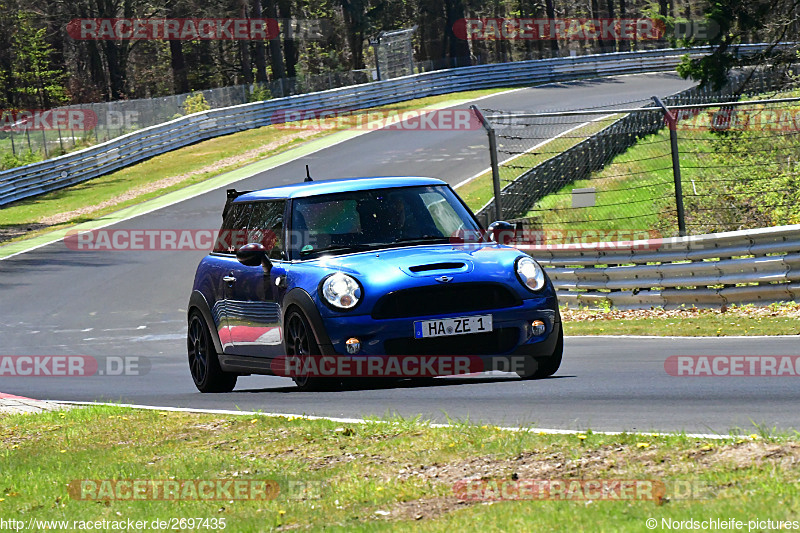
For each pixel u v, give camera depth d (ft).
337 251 96.27
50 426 93.25
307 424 76.74
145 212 379.14
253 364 103.45
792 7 411.75
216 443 74.79
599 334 151.43
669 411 75.36
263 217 104.27
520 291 91.15
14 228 378.53
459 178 368.48
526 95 624.18
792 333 126.52
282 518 53.98
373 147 470.39
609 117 446.19
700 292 170.50
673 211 233.14
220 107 589.73
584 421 72.33
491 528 46.70
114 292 260.42
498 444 63.93
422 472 60.18
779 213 210.79
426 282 88.69
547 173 263.08
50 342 204.13
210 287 111.04
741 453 55.62
